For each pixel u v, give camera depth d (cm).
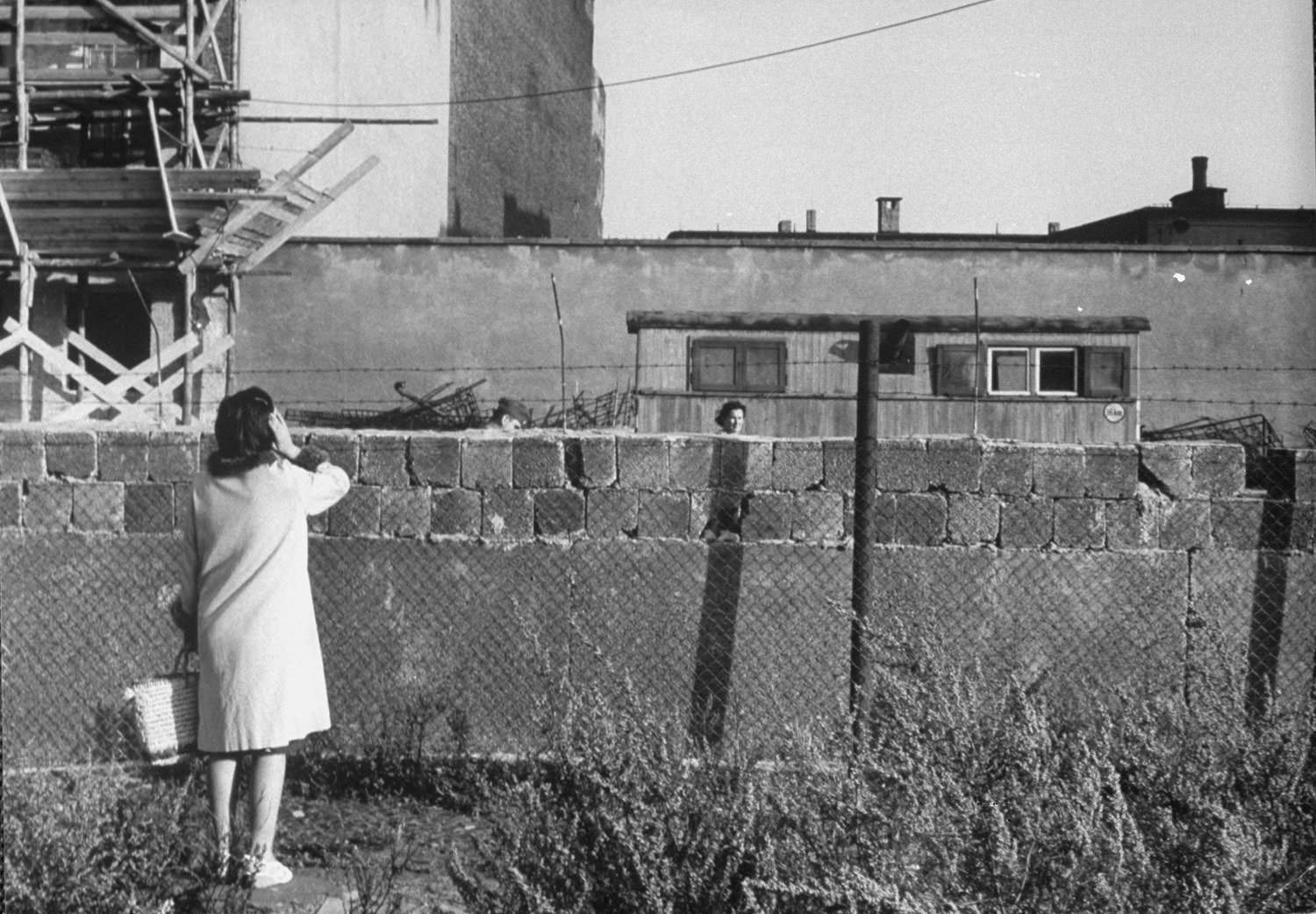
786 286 2223
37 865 426
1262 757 463
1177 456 702
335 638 705
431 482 709
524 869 421
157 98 1942
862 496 655
